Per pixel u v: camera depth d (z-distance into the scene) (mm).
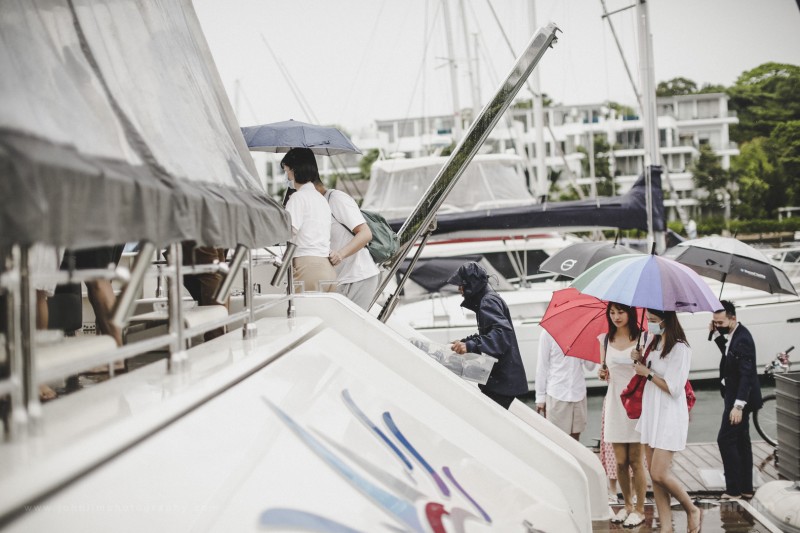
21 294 1265
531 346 14023
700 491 7973
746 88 60062
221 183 2609
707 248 9438
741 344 7711
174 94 2484
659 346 6312
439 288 15242
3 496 1034
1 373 1551
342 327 3631
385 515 1935
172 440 1626
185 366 2090
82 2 1963
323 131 6375
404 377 3547
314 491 1830
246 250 2332
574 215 14984
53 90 1582
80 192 1277
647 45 18156
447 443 2865
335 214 5285
